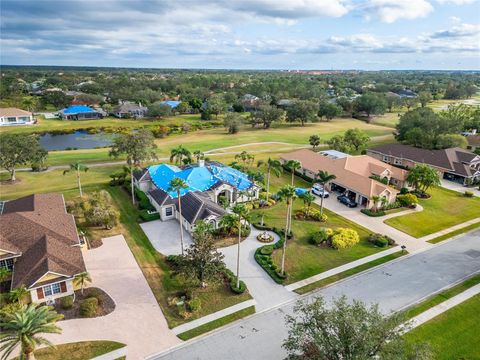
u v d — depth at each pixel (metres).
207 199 60.16
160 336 34.66
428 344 26.64
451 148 95.06
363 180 70.69
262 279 44.59
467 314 39.16
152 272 45.06
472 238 57.44
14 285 37.50
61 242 44.47
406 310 39.50
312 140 106.56
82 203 60.03
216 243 52.28
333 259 49.88
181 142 121.56
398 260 50.22
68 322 35.97
